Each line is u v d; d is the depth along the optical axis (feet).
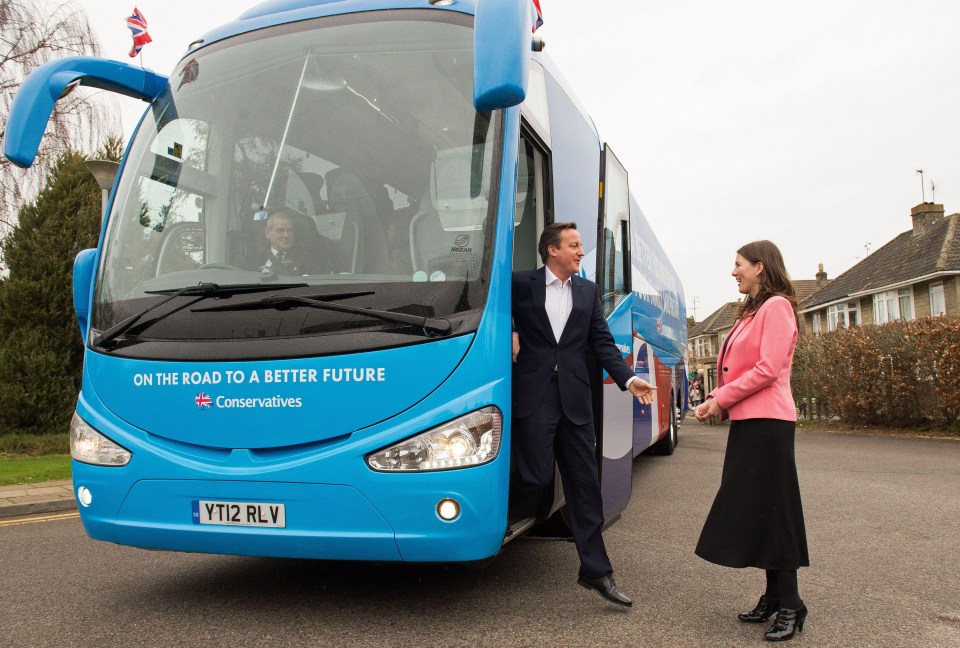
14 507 27.14
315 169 13.51
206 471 12.25
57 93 14.53
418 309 12.14
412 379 11.85
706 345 289.53
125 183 14.78
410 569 16.58
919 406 59.67
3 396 43.11
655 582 15.75
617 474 17.24
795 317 12.94
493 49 11.20
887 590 15.40
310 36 14.80
